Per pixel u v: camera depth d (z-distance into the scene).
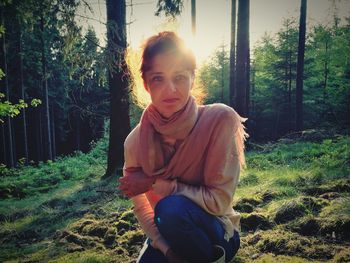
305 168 6.35
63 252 3.70
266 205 4.14
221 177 1.50
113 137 9.23
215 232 1.52
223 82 37.25
